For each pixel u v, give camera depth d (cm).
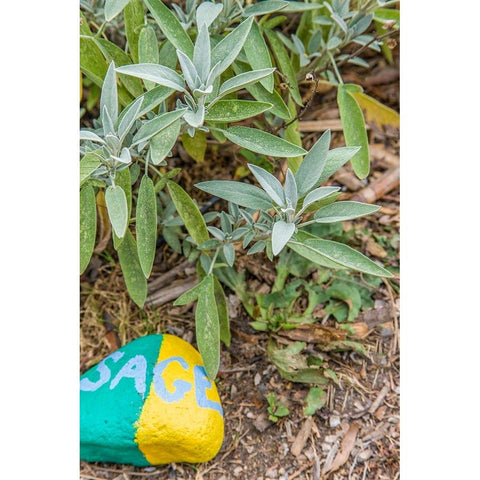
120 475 81
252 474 81
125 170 75
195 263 91
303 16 90
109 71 72
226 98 83
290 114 85
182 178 94
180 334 88
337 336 85
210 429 78
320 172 72
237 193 75
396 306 88
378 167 96
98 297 89
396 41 87
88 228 76
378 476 81
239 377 85
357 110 82
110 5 72
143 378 78
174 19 74
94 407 78
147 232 76
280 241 70
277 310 88
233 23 84
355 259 72
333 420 83
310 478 81
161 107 78
